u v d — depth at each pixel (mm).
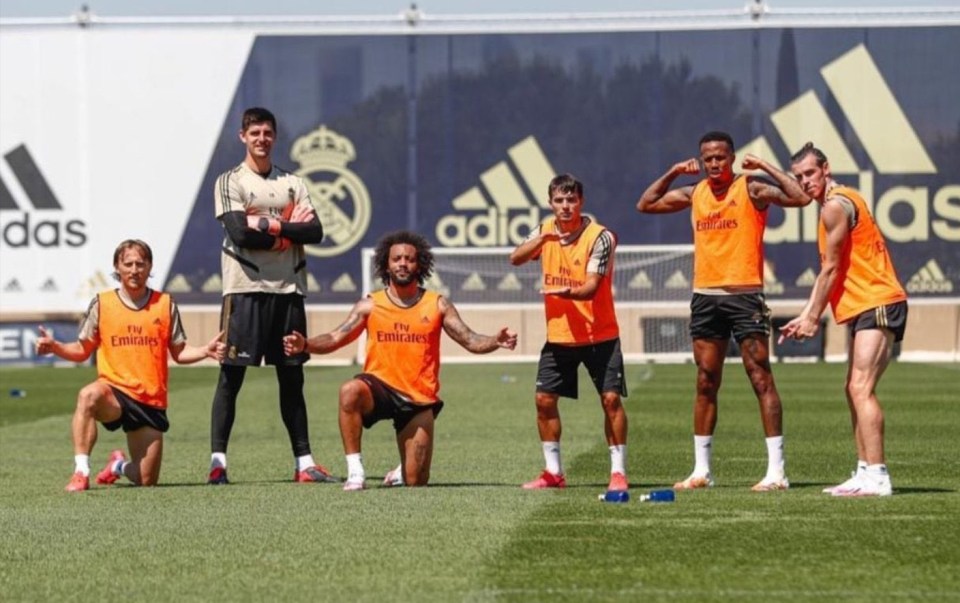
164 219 79438
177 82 79125
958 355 78062
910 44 77750
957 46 77688
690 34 77938
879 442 23391
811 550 18141
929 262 77938
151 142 79375
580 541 18859
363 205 78625
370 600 15578
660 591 15852
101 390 25625
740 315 24672
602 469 28484
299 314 27547
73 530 20109
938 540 18797
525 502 22688
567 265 24281
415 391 25328
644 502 22562
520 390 53906
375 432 37812
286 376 27219
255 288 27125
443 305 25422
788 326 23391
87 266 79750
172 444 35000
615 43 78125
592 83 78125
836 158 78000
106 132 79438
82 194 79562
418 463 25422
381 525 20281
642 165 78125
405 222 78750
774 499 22953
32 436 37250
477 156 78625
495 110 78375
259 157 27688
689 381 57469
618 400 23953
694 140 78062
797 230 77250
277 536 19438
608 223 78312
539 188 78375
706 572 16828
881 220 78062
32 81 79500
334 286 78812
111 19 79125
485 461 30156
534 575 16734
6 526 20484
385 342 25281
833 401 46688
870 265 23219
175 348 26359
